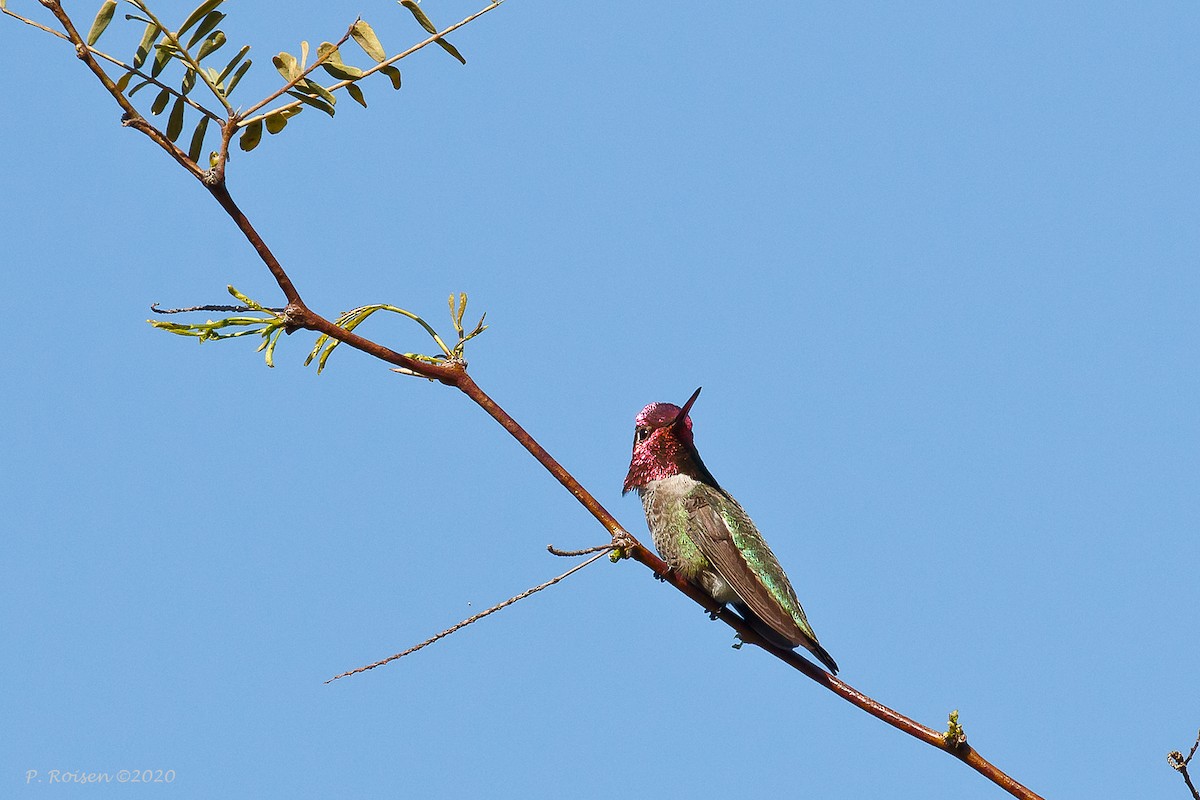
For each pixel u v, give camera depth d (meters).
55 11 7.16
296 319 7.66
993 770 8.00
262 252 7.62
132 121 7.27
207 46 7.33
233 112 7.43
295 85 7.55
